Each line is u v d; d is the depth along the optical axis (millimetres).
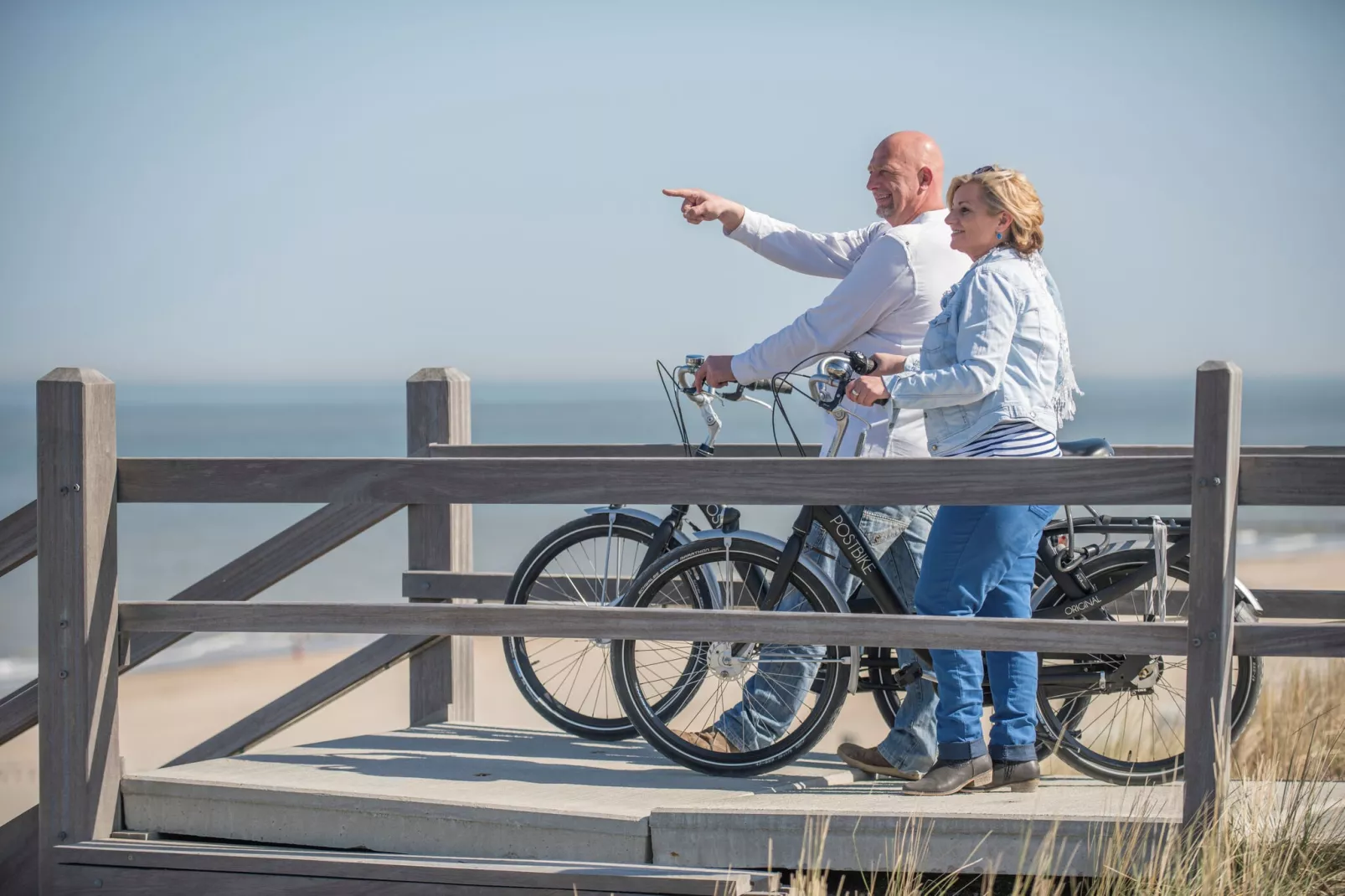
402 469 9727
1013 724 9836
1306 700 17656
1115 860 8766
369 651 13445
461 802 9711
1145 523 10812
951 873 9039
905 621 9031
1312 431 169875
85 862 10055
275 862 9641
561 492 9453
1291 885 8680
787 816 9133
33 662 48969
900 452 10727
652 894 8859
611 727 12219
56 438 10102
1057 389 9672
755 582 11219
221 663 46312
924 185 11258
